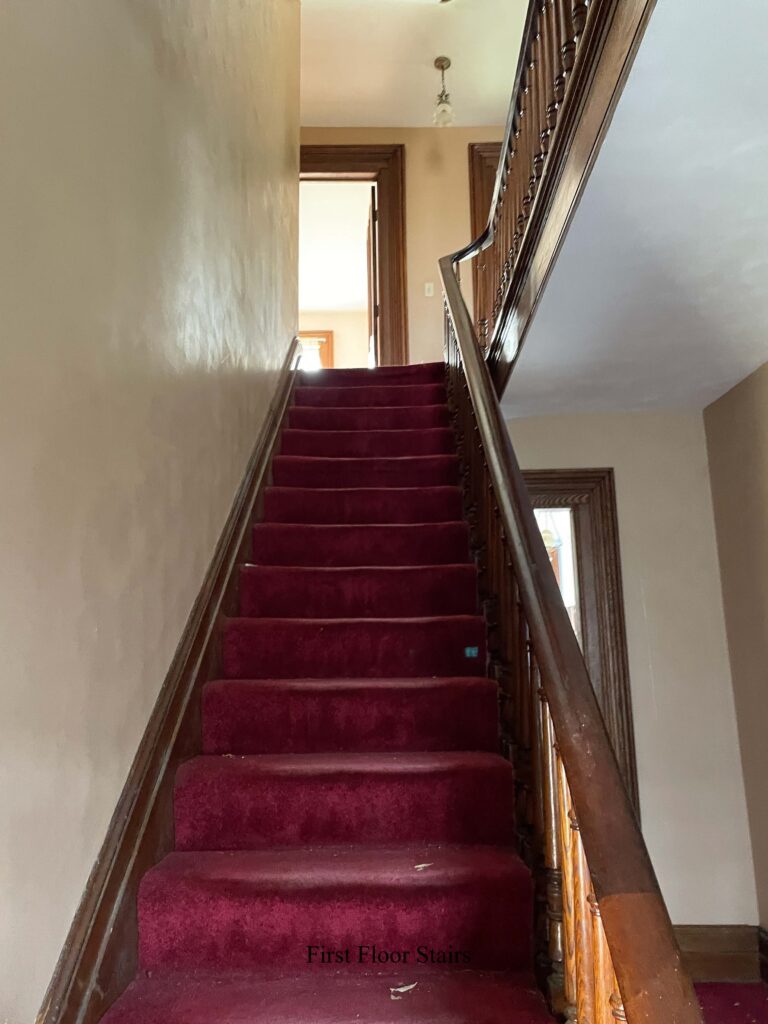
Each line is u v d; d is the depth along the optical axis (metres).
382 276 5.65
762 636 3.06
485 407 2.36
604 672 3.40
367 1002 1.45
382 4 4.79
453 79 5.38
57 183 1.34
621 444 3.62
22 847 1.18
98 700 1.48
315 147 5.75
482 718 2.10
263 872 1.65
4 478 1.15
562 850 1.30
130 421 1.68
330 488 3.29
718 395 3.40
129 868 1.55
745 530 3.19
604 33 1.58
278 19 3.88
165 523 1.93
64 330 1.36
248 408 3.00
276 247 3.72
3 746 1.13
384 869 1.66
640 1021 0.83
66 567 1.35
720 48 1.42
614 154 1.72
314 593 2.61
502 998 1.46
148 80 1.85
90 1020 1.35
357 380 4.38
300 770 1.87
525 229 2.54
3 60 1.17
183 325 2.11
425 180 5.75
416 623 2.36
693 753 3.30
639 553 3.51
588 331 2.67
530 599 1.47
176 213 2.05
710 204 1.91
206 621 2.21
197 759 1.99
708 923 3.14
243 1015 1.40
